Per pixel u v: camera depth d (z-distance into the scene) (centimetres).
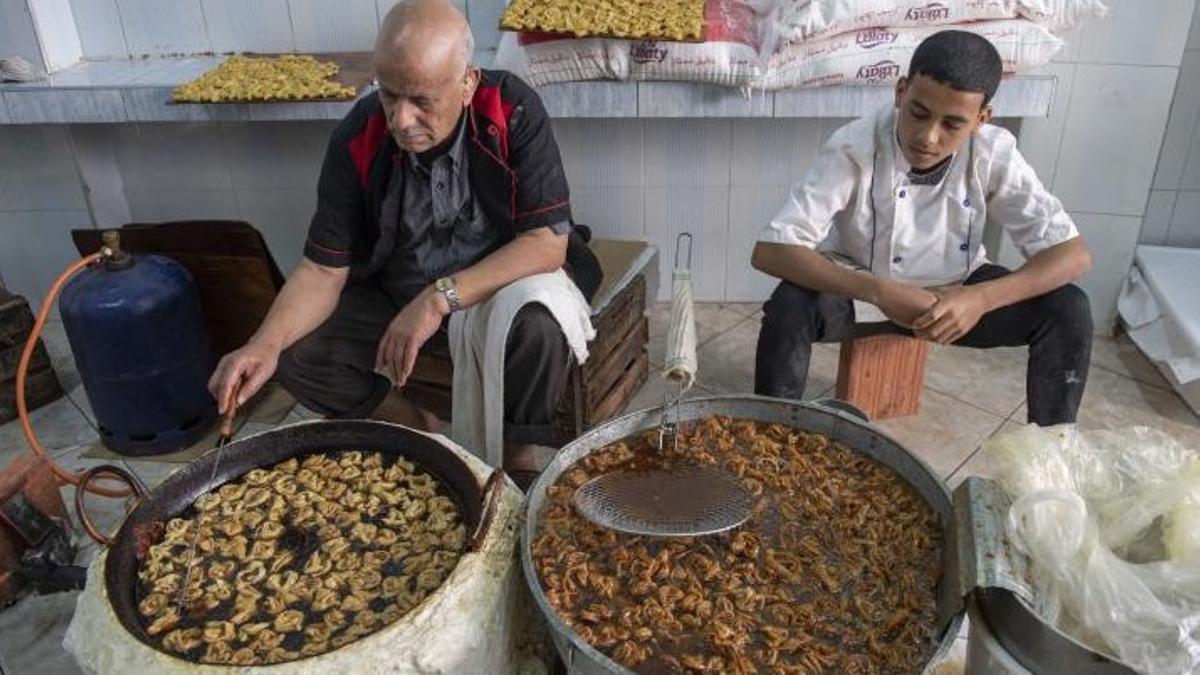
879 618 128
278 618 128
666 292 309
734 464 158
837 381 241
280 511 148
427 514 147
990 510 129
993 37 220
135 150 292
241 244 240
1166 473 138
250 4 275
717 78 229
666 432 165
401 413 223
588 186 291
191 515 148
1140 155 259
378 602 131
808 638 124
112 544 137
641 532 140
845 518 146
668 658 122
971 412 244
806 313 201
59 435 246
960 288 190
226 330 255
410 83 158
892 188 195
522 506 144
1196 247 291
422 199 189
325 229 189
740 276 304
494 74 187
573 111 238
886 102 230
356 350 203
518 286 183
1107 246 273
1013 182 193
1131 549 135
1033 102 227
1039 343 198
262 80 246
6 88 249
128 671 118
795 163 283
